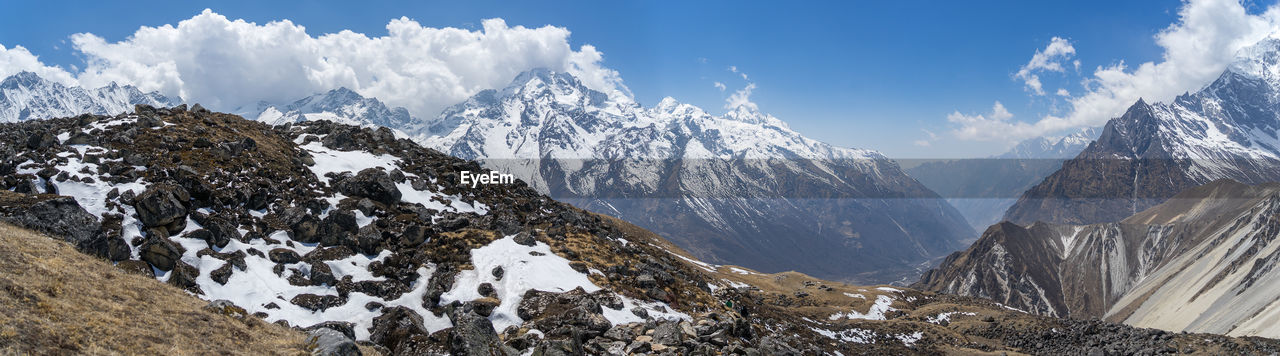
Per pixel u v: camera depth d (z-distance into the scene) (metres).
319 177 97.06
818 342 102.38
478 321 46.47
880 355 109.00
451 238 85.56
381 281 72.62
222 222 69.62
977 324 150.00
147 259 59.28
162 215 64.69
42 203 54.62
